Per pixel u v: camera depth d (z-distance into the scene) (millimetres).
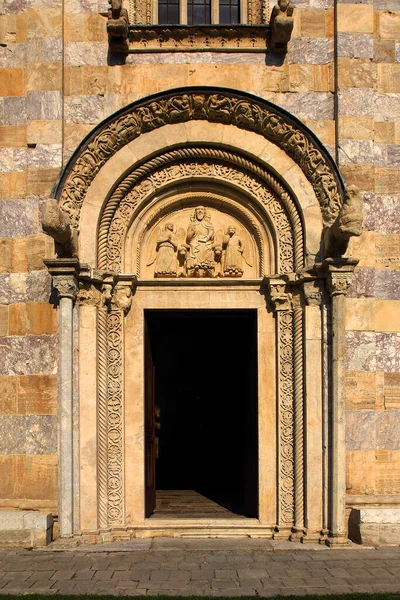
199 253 10172
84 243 9586
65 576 7527
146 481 10109
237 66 10047
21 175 9945
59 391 9156
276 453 9828
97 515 9344
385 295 9828
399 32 10250
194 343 16438
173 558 8359
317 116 10039
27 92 9938
